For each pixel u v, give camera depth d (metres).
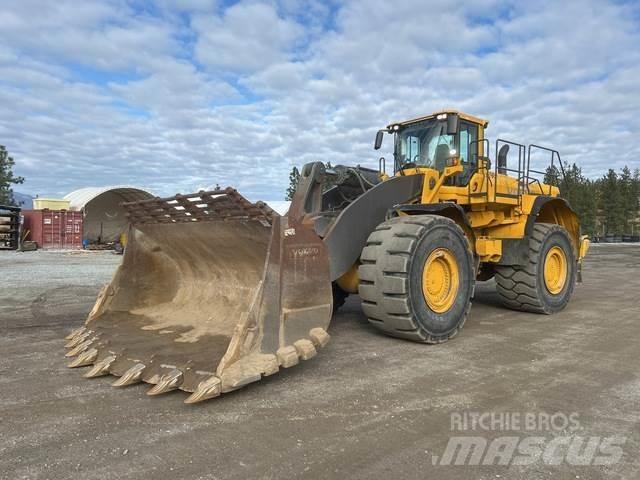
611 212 55.84
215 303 4.67
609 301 8.16
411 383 3.78
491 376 3.97
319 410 3.23
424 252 4.84
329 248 4.71
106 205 30.11
